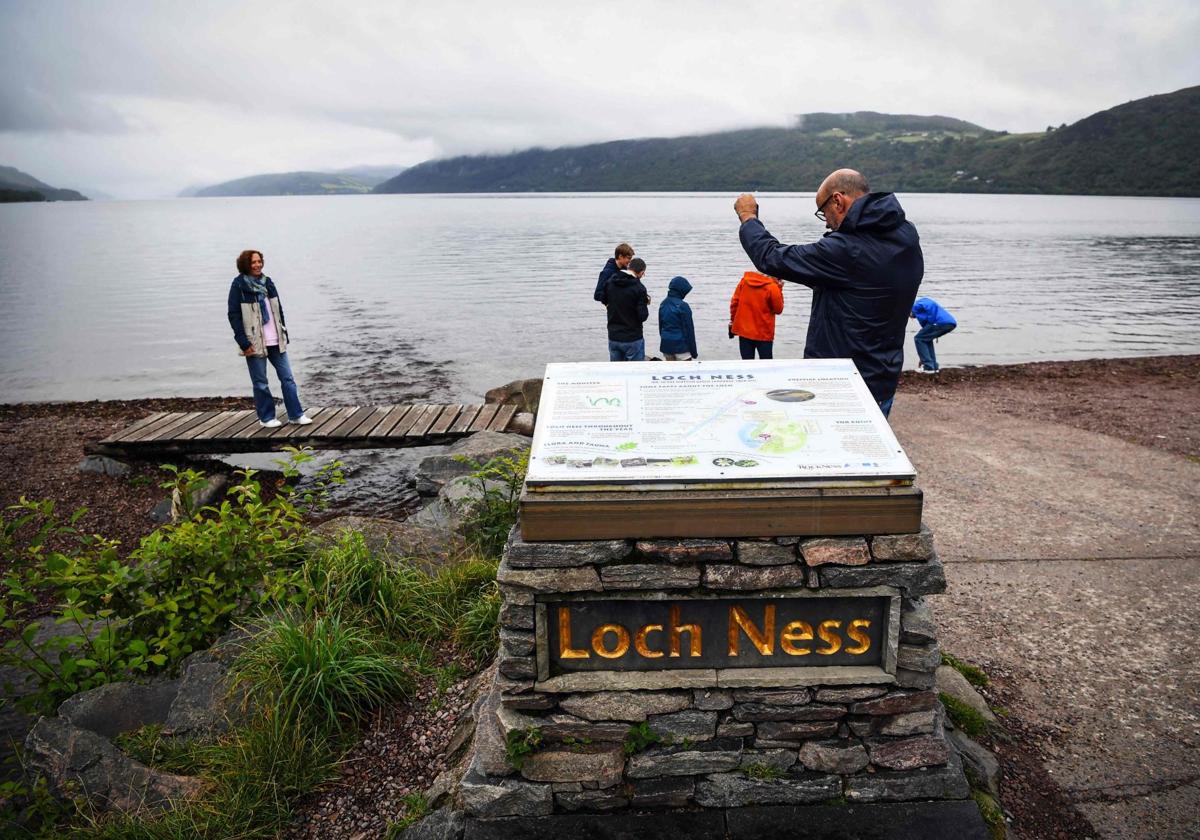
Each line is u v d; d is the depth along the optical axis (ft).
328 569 14.49
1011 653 12.74
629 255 33.99
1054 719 11.05
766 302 32.63
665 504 8.26
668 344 35.32
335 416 32.35
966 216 365.40
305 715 11.15
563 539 8.36
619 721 8.91
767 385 9.44
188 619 14.25
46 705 13.37
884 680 8.70
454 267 139.23
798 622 8.78
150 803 10.18
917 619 8.60
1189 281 112.27
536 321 77.97
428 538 17.83
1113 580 15.15
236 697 11.90
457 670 12.42
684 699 8.84
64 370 58.70
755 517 8.29
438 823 9.09
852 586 8.50
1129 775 9.91
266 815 9.91
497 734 9.34
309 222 391.45
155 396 50.90
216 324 78.64
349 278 120.98
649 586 8.45
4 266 148.66
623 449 8.56
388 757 10.78
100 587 14.05
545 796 8.97
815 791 8.93
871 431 8.78
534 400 35.76
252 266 29.53
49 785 10.70
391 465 33.04
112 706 12.18
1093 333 70.44
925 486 21.15
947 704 10.88
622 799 8.97
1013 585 15.07
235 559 14.64
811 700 8.83
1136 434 27.12
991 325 75.00
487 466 20.65
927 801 8.98
